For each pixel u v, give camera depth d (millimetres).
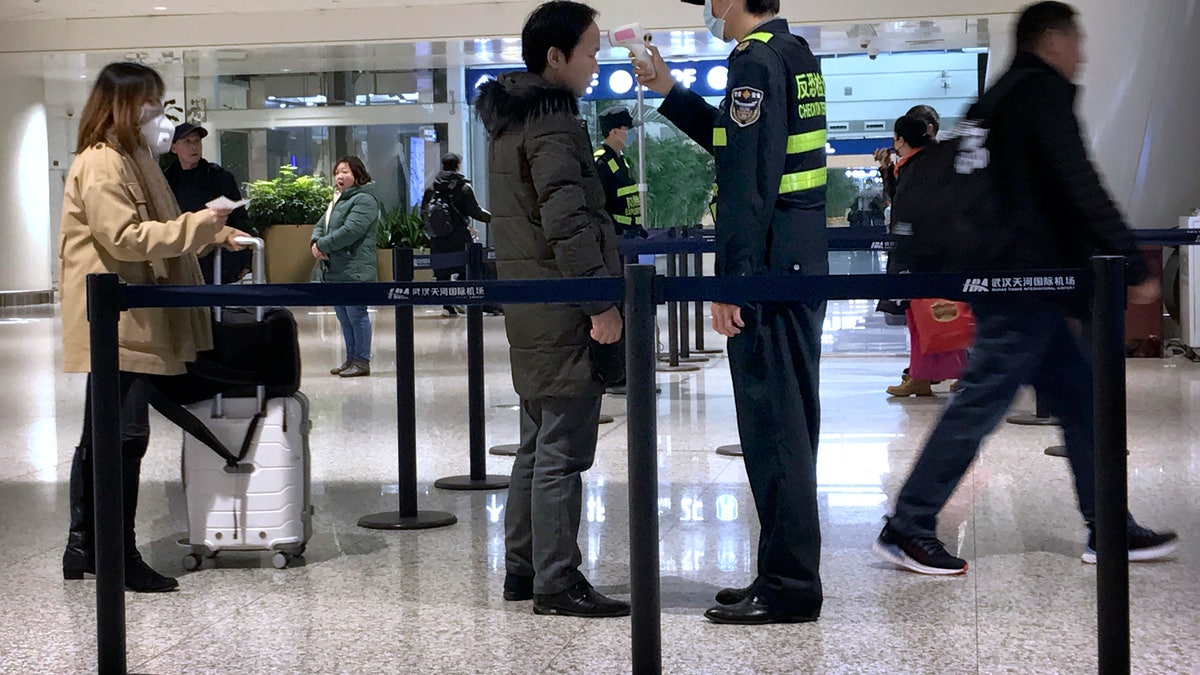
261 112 20844
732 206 3369
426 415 7867
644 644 2969
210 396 4320
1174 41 10758
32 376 10227
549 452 3654
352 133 20906
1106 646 2852
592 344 3533
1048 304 3957
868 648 3311
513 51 16516
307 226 17734
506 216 3633
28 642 3512
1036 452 6094
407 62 17656
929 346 7633
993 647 3301
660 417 7496
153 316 3928
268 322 4277
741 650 3312
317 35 15805
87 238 3998
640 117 11789
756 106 3340
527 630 3541
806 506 3520
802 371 3555
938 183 4059
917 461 4082
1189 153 10922
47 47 16281
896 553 4086
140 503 5379
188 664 3309
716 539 4562
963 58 17797
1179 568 4047
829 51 16141
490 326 14672
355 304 3195
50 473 6102
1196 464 5707
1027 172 3939
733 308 3432
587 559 4336
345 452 6590
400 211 18500
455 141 20578
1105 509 2820
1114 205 3865
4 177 19203
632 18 14750
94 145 3988
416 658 3314
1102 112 11039
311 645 3447
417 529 4844
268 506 4277
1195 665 3133
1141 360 9883
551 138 3488
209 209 3875
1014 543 4410
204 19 15961
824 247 3551
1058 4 3963
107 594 3176
